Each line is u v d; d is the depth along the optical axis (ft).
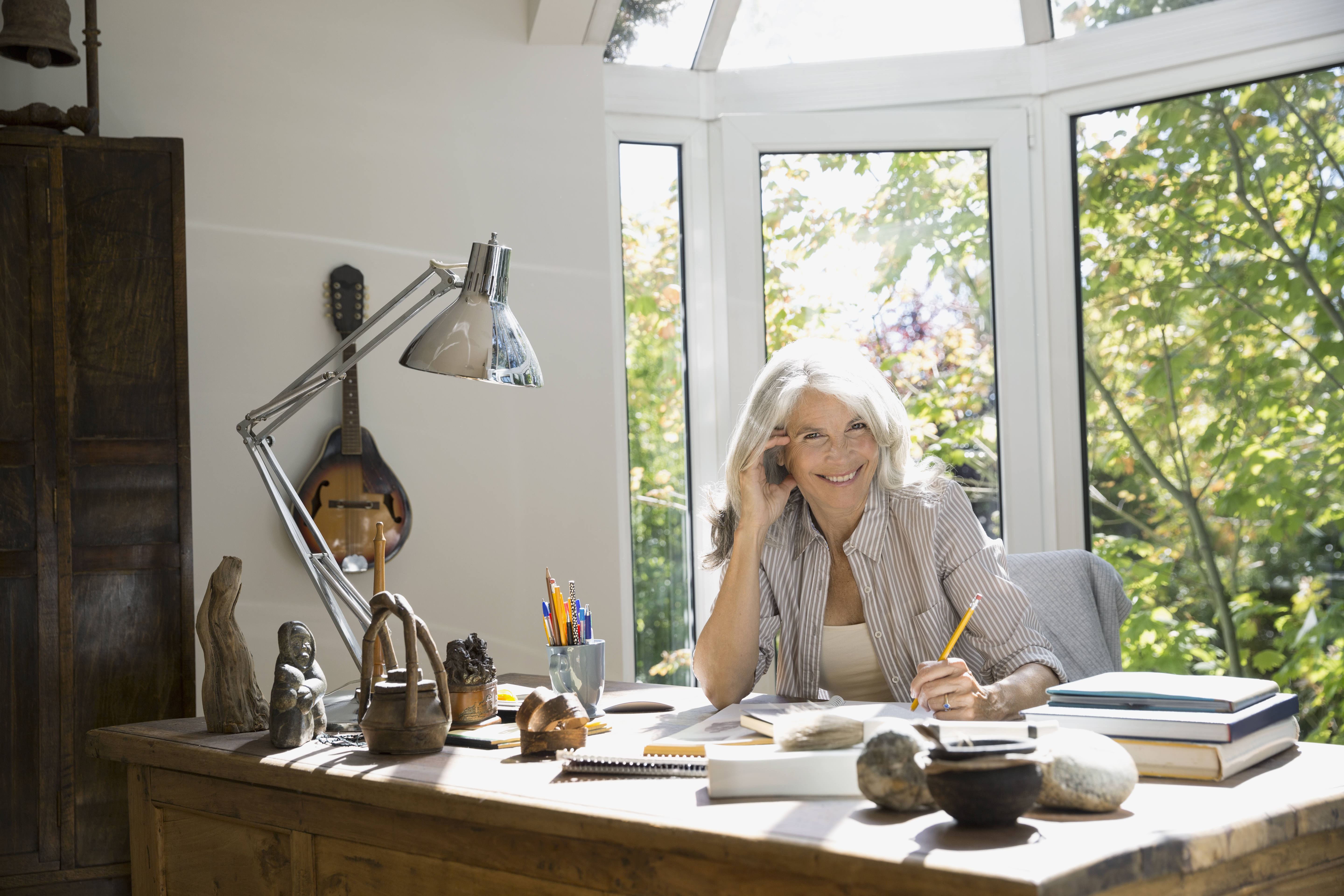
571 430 9.48
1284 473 9.09
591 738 5.22
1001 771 3.32
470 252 8.52
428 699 4.97
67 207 7.41
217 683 5.51
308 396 6.33
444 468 9.11
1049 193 10.06
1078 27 9.95
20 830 7.11
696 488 10.19
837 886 3.28
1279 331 9.13
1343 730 8.77
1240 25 9.17
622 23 9.96
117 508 7.43
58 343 7.27
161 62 8.59
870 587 6.41
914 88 10.14
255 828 5.04
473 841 4.20
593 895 3.86
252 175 8.77
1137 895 3.17
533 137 9.51
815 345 6.54
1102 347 9.93
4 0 7.58
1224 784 3.90
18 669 7.14
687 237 10.27
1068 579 7.06
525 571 9.31
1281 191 9.12
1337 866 3.82
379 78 9.13
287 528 6.29
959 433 10.13
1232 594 9.31
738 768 3.90
